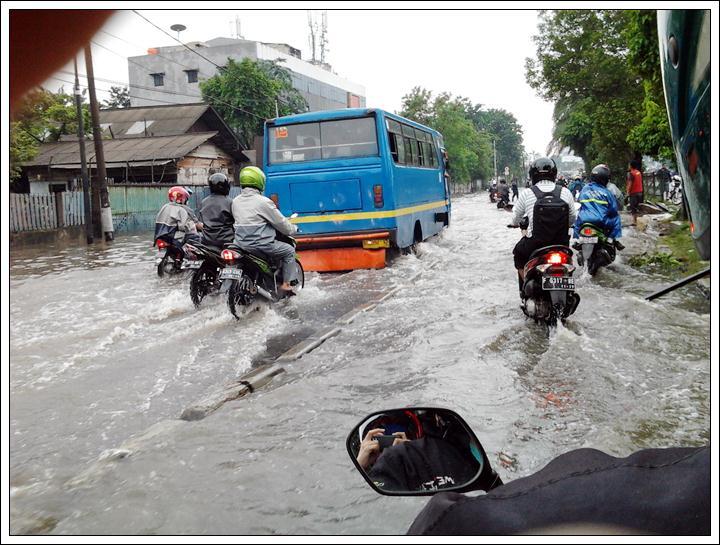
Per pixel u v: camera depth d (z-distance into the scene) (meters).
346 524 2.72
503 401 4.16
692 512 0.81
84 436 3.92
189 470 3.25
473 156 73.12
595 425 3.73
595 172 9.03
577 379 4.54
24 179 26.95
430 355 5.27
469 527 0.89
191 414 4.10
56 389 4.77
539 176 6.42
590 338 5.57
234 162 35.44
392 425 1.30
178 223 10.45
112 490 3.06
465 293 7.90
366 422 1.30
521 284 6.54
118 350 5.82
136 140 30.31
